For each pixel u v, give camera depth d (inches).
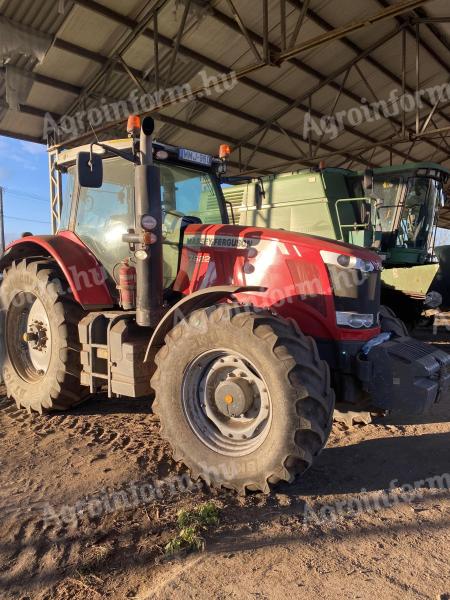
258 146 534.0
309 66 431.2
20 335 181.8
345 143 586.6
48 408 165.0
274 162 612.7
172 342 120.3
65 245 164.2
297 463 107.1
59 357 155.3
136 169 130.7
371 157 650.8
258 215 377.1
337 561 88.6
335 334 128.4
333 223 341.4
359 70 433.1
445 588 81.1
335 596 79.0
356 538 96.2
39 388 165.3
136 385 132.3
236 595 79.2
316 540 95.1
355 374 125.6
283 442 104.4
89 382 149.7
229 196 395.9
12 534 95.9
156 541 94.0
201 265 143.9
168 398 120.3
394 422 167.0
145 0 317.4
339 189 352.2
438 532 99.0
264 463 107.2
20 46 326.3
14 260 181.5
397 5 249.4
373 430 159.2
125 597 79.4
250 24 355.3
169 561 88.4
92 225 165.8
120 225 157.1
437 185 376.8
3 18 309.0
